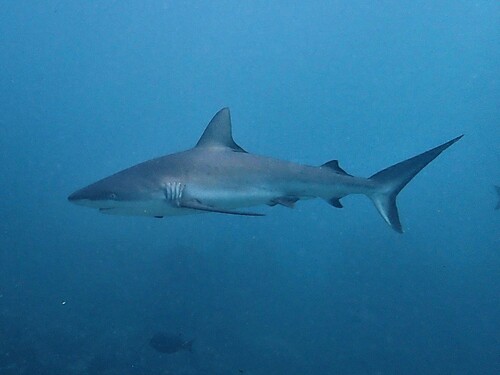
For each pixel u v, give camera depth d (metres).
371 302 24.75
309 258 33.66
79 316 20.23
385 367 19.00
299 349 19.44
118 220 33.50
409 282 26.52
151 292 22.86
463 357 20.58
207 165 6.31
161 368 16.19
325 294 25.88
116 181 5.84
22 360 15.33
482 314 25.22
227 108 6.67
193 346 17.98
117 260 28.00
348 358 19.36
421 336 22.05
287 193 6.82
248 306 22.61
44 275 26.19
